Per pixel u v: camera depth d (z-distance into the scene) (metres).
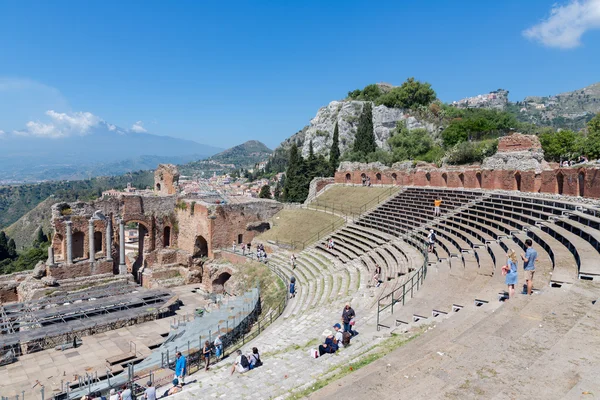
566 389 7.73
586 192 30.41
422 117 118.69
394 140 94.44
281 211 62.53
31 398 26.33
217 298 46.62
